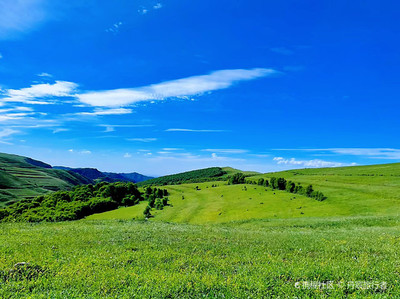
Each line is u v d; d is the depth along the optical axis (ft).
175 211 335.67
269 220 180.24
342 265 44.06
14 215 290.15
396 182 358.02
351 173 494.59
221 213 298.15
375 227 120.37
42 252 53.36
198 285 34.60
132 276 37.93
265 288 33.68
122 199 429.79
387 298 30.27
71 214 268.21
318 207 278.05
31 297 30.22
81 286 34.45
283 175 611.06
